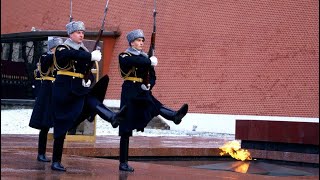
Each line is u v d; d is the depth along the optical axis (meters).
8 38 31.27
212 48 25.23
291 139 14.72
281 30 23.48
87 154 13.59
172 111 9.62
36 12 32.03
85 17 29.67
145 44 27.33
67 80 9.23
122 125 9.71
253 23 24.19
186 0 26.05
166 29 26.59
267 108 23.56
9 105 30.78
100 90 9.29
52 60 10.65
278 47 23.52
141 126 9.66
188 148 14.73
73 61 9.22
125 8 28.22
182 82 25.92
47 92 10.72
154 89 26.67
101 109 9.02
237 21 24.59
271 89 23.55
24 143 14.68
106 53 28.47
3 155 11.68
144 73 9.65
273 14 23.69
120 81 27.88
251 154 15.40
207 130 24.98
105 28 28.72
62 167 9.45
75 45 9.36
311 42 22.80
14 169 9.37
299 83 22.94
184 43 26.08
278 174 12.59
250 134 15.31
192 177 9.42
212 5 25.33
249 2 24.31
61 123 9.23
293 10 23.22
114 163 11.09
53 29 30.91
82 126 16.19
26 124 25.03
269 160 15.12
